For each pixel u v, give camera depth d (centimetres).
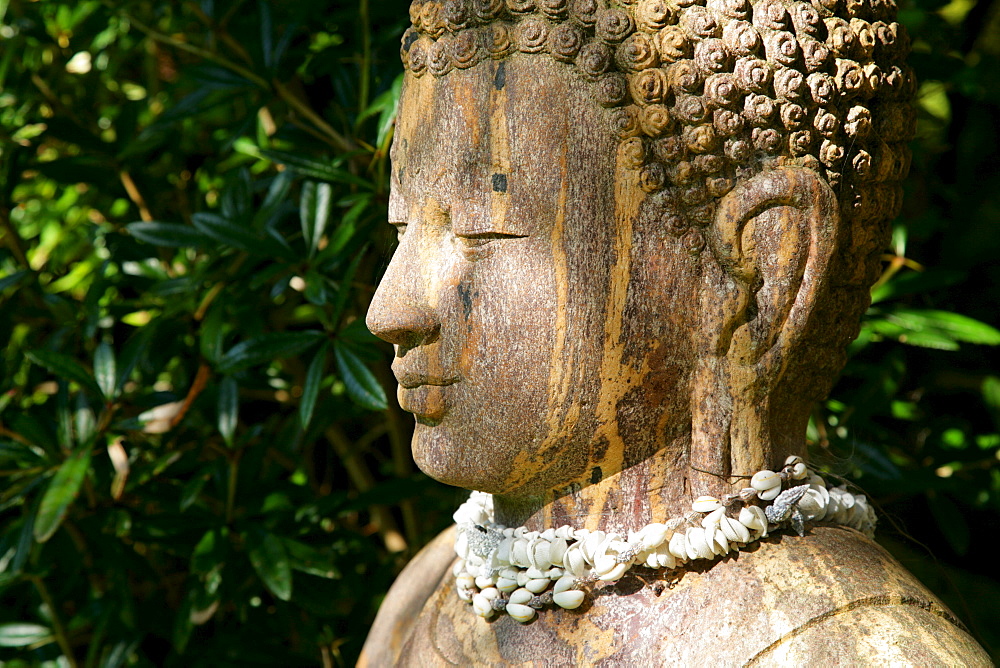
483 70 106
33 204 254
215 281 184
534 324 106
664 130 104
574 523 115
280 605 196
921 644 100
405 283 111
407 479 198
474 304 108
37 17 213
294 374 217
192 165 234
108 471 191
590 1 104
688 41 104
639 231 106
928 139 234
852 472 181
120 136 212
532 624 114
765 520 110
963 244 228
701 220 107
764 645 101
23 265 216
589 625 110
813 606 103
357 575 204
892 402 203
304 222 172
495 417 109
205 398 197
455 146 107
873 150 113
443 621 127
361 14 179
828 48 107
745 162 106
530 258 106
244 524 180
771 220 106
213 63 191
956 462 198
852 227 113
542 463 111
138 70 260
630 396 108
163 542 190
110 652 199
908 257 227
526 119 104
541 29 104
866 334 181
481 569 119
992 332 180
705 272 108
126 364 178
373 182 181
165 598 220
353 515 247
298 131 201
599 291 106
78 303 217
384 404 158
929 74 198
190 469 200
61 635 201
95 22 217
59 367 175
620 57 104
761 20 106
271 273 168
